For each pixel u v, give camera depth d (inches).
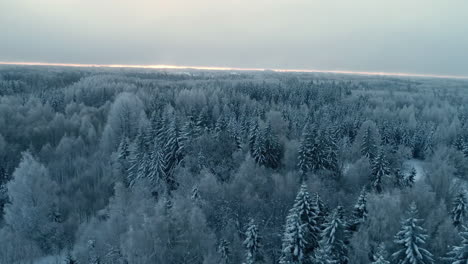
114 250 1304.1
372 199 1316.4
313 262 1053.2
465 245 910.4
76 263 1379.2
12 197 1888.5
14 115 3319.4
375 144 2412.6
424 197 1497.3
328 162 2101.4
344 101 4891.7
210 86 5487.2
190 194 1706.4
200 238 1229.7
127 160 2378.2
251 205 1596.9
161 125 2659.9
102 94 4675.2
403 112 4234.7
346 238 1189.1
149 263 1107.9
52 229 1788.9
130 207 1637.6
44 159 2699.3
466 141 3075.8
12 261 1573.6
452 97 6451.8
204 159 2116.1
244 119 3038.9
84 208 2106.3
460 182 1914.4
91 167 2598.4
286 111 3614.7
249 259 1101.7
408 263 955.3
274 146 2289.6
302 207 1178.0
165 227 1184.2
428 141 3026.6
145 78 7805.1
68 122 3316.9
